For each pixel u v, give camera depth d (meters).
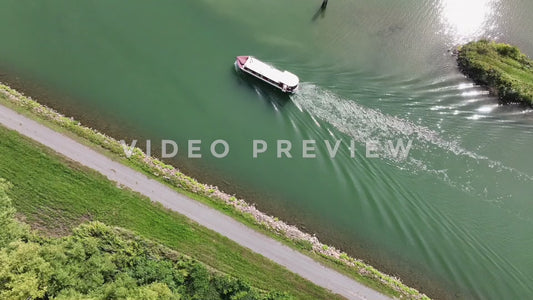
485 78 73.19
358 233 61.34
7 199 53.25
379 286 57.53
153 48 71.94
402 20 81.12
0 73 66.06
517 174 64.50
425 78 73.88
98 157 59.94
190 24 75.75
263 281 55.34
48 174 57.75
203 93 69.00
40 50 69.31
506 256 59.88
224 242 57.03
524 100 70.88
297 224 61.12
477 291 58.69
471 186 63.44
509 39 81.75
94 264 49.88
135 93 67.25
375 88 71.81
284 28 77.50
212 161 63.62
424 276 59.59
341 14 80.56
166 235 56.12
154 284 48.84
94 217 56.00
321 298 55.47
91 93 66.12
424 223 61.78
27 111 62.09
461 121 69.50
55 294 46.97
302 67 72.88
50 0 74.31
